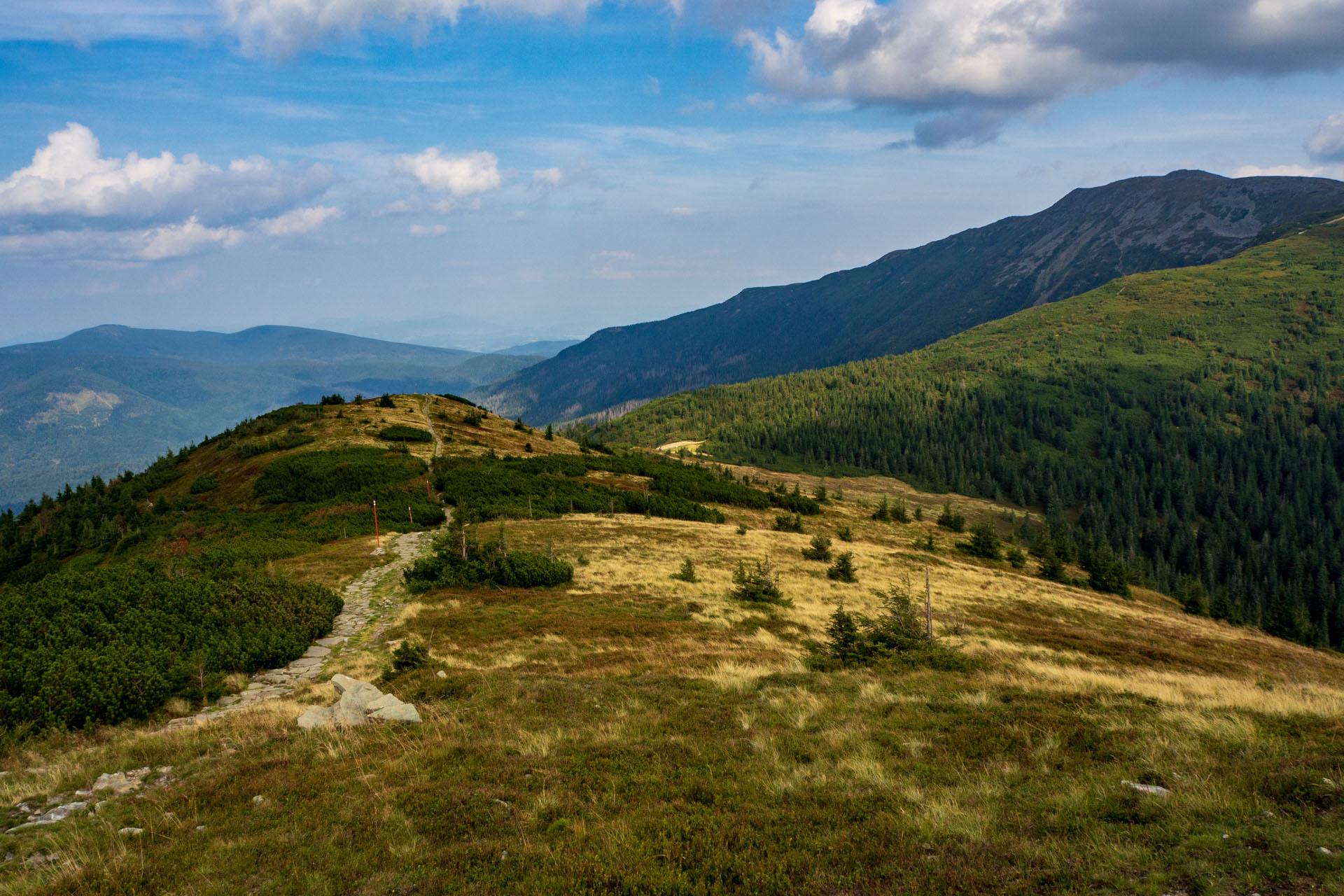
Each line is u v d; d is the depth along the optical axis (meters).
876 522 103.75
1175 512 197.88
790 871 7.02
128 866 7.42
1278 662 37.19
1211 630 51.44
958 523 105.31
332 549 44.09
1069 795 8.49
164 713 15.02
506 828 8.23
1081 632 37.38
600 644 22.27
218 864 7.53
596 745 11.27
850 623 20.42
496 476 74.25
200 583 22.95
